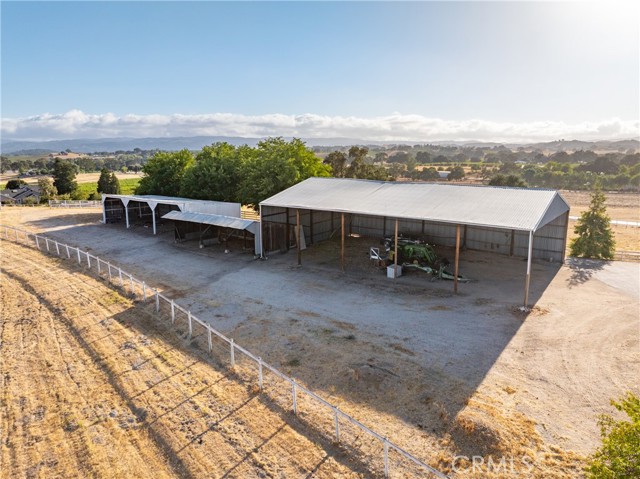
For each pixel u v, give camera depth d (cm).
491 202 2056
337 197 2428
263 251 2539
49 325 1622
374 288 1967
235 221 2600
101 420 1057
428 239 2853
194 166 3772
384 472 859
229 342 1341
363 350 1369
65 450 959
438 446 929
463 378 1195
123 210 3775
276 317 1652
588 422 1004
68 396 1161
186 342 1455
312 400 1109
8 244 2945
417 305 1750
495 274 2173
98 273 2248
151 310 1736
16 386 1214
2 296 1936
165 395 1152
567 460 883
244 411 1073
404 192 2412
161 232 3319
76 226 3578
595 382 1173
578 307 1711
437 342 1418
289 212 2681
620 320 1580
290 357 1338
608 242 2558
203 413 1071
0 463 923
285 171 3142
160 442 975
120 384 1209
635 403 685
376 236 3078
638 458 616
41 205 5262
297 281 2091
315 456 915
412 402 1087
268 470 880
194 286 2044
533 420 1009
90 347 1434
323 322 1595
